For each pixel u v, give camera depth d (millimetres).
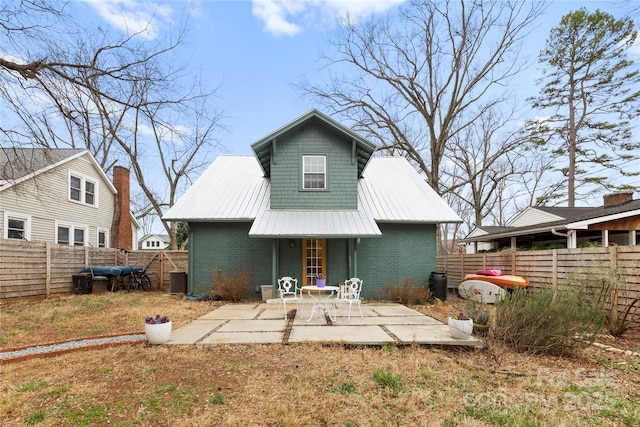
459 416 3680
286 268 12508
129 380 4547
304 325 7660
